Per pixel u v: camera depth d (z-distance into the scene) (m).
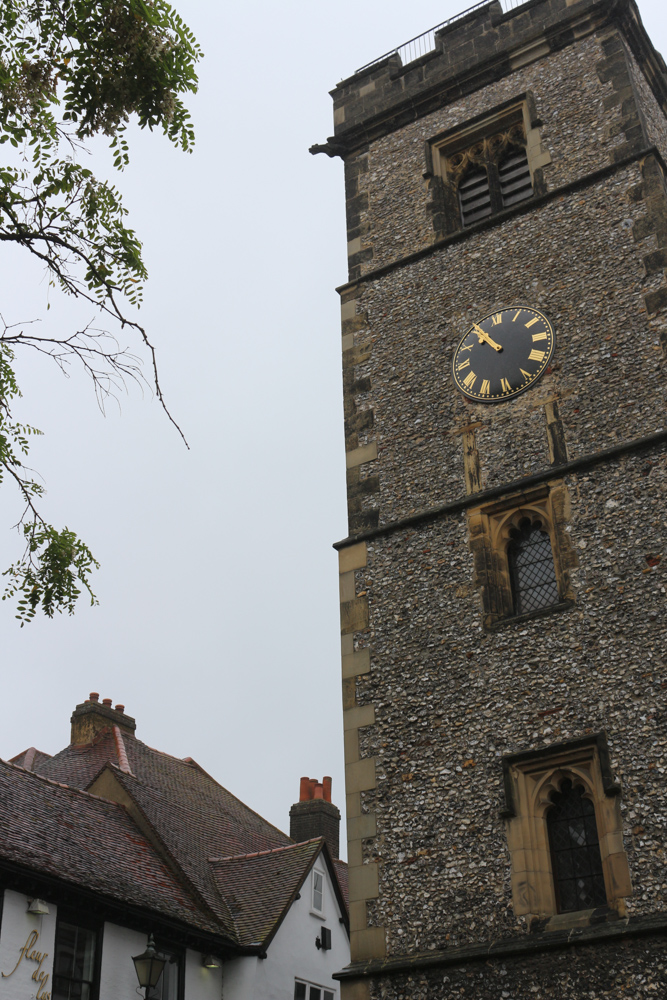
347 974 11.34
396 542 13.79
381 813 12.13
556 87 16.17
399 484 14.26
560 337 13.90
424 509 13.82
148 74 7.45
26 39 7.47
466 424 14.11
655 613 11.40
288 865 18.61
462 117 17.12
